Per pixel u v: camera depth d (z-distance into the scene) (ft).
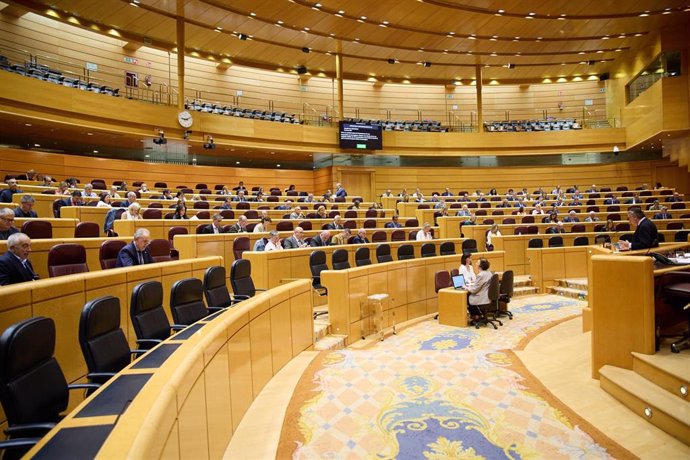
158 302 11.01
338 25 50.85
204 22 48.78
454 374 14.49
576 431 10.24
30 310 9.77
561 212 49.78
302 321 17.48
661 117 53.98
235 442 9.82
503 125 67.26
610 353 13.04
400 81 69.41
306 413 11.40
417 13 48.73
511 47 59.41
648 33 55.98
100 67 53.42
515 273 35.14
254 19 48.34
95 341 8.23
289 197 47.47
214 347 8.79
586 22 52.42
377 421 10.94
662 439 9.77
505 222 43.86
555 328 21.50
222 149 53.98
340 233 29.94
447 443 9.80
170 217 31.91
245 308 11.85
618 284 12.85
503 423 10.75
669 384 11.04
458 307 23.29
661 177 63.93
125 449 4.13
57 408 6.96
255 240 26.89
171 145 51.16
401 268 24.86
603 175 66.03
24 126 41.22
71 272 15.02
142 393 5.57
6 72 36.76
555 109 73.46
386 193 54.65
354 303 20.59
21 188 30.55
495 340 19.99
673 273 12.98
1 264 12.05
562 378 13.73
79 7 44.96
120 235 25.62
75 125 41.01
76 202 28.99
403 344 19.69
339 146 58.54
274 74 66.23
